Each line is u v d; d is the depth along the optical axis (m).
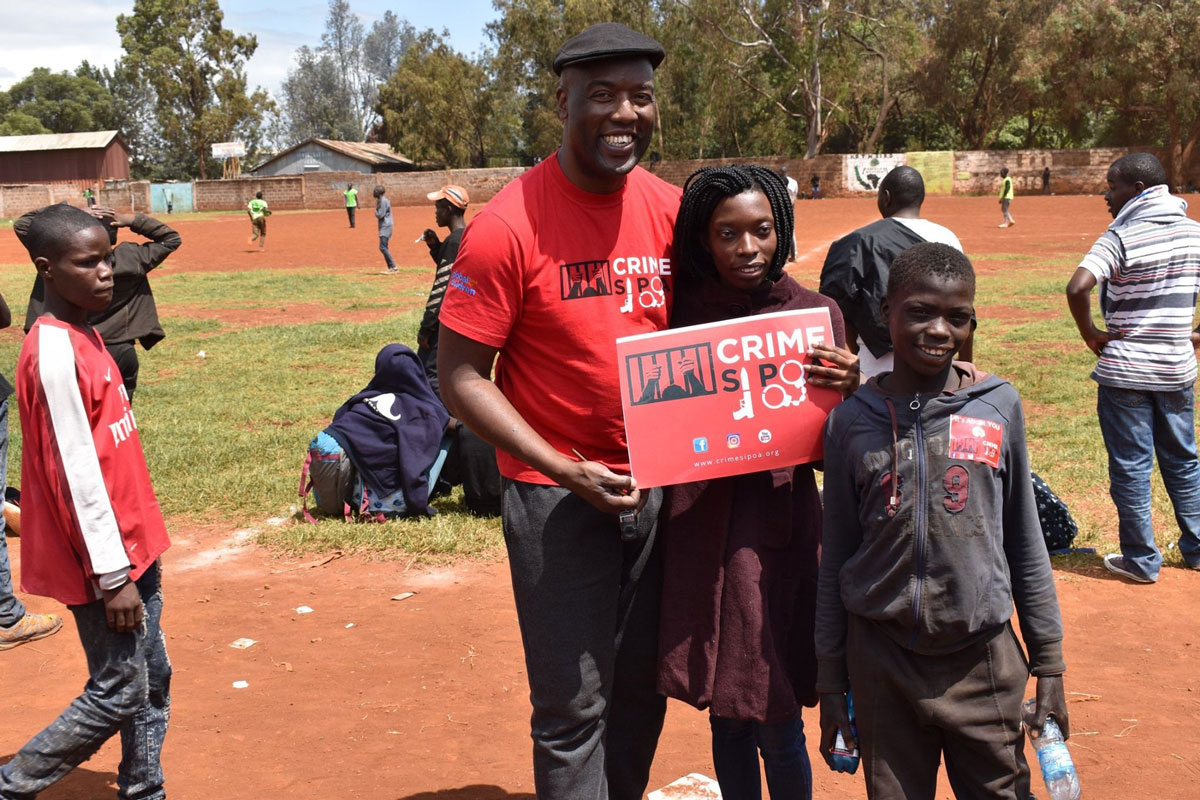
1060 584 5.95
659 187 3.01
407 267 26.03
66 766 3.19
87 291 3.09
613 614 2.93
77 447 2.98
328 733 4.28
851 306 5.08
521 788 3.82
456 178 66.69
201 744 4.19
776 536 2.90
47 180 78.62
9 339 14.16
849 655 2.78
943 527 2.60
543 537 2.85
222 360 12.96
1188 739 4.16
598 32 2.68
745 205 2.79
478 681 4.79
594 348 2.83
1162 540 6.52
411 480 7.02
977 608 2.61
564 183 2.81
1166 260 5.61
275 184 68.88
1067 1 54.84
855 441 2.71
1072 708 4.46
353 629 5.43
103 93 120.12
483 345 2.79
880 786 2.75
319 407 10.34
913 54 59.09
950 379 2.72
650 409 2.81
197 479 7.99
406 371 7.12
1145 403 5.81
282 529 6.97
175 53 90.56
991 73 60.75
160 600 3.40
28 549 3.15
